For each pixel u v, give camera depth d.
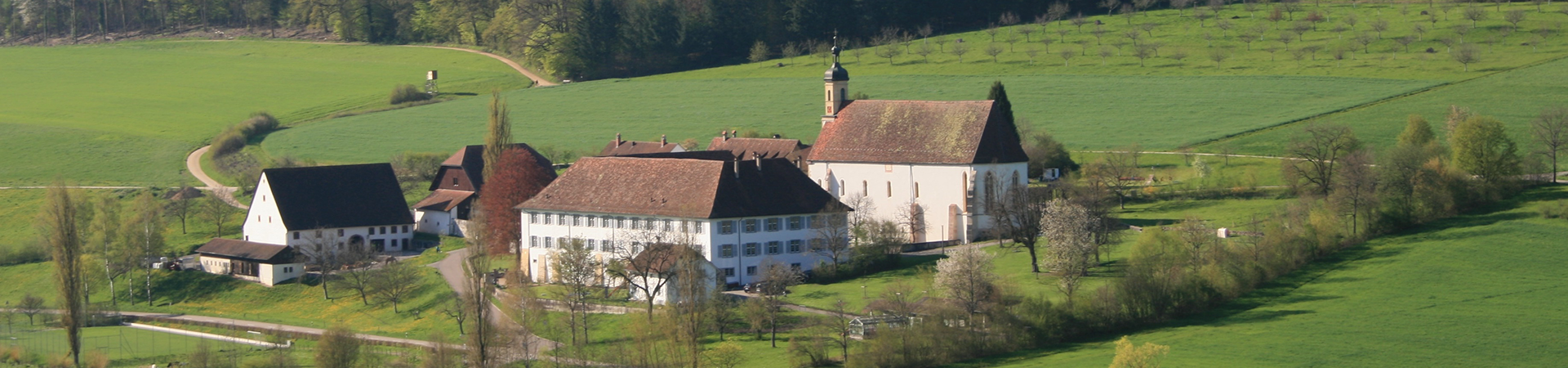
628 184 175.88
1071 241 149.88
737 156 198.75
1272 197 193.88
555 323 146.88
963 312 128.00
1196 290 135.75
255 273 191.38
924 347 122.69
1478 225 163.00
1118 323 131.25
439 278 176.12
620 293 159.50
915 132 193.12
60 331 169.88
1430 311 129.88
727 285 164.38
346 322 165.50
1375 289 139.25
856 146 197.50
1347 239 161.00
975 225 185.50
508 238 189.38
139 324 174.00
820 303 147.25
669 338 132.38
